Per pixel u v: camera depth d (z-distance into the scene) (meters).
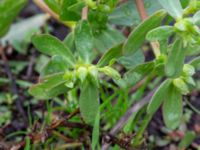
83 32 0.17
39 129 0.21
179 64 0.16
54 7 0.19
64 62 0.17
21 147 0.20
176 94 0.18
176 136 0.23
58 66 0.17
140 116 0.22
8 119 0.23
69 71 0.17
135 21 0.20
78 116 0.20
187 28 0.16
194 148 0.22
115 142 0.20
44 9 0.22
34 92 0.17
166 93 0.18
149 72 0.18
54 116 0.23
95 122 0.18
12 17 0.20
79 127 0.20
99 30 0.20
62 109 0.22
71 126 0.20
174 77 0.16
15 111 0.23
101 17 0.19
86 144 0.21
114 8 0.19
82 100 0.17
